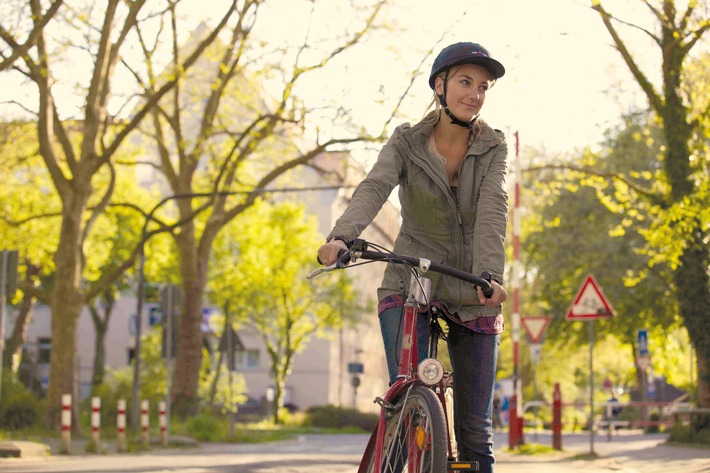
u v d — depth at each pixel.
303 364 103.31
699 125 30.11
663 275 35.03
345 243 6.47
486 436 7.03
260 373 102.94
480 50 6.95
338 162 48.12
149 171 93.31
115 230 73.88
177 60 43.31
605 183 34.47
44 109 36.44
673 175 31.30
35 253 62.75
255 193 42.78
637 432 59.41
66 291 37.28
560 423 29.55
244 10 40.53
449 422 6.78
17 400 38.53
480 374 6.99
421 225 7.15
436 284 6.93
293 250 76.56
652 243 29.45
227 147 50.59
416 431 6.27
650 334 53.75
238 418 78.88
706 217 27.77
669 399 75.75
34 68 35.91
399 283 6.99
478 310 6.96
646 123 40.69
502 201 7.00
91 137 37.00
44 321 102.62
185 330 47.78
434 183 7.02
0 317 25.78
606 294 50.00
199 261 48.22
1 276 25.80
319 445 39.81
